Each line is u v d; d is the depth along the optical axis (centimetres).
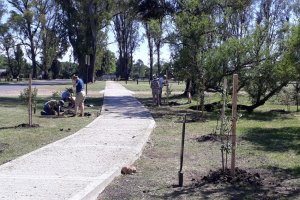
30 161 950
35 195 691
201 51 2214
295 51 1537
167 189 770
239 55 2195
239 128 1641
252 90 2369
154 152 1132
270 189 773
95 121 1764
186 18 2241
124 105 2664
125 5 5441
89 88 5116
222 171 861
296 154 1117
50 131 1477
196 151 1147
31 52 9319
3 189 725
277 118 2092
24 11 8538
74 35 6469
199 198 715
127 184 801
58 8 7356
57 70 10762
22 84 6322
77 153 1052
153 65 8062
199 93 2177
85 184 758
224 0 2739
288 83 2311
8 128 1547
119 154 1048
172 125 1722
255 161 1026
